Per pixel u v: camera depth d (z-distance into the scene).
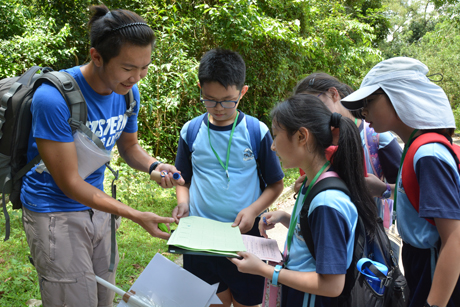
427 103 1.59
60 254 1.77
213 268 2.08
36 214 1.77
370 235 1.57
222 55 1.92
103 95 1.84
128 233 3.79
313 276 1.46
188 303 1.62
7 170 1.78
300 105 1.57
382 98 1.67
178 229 1.75
